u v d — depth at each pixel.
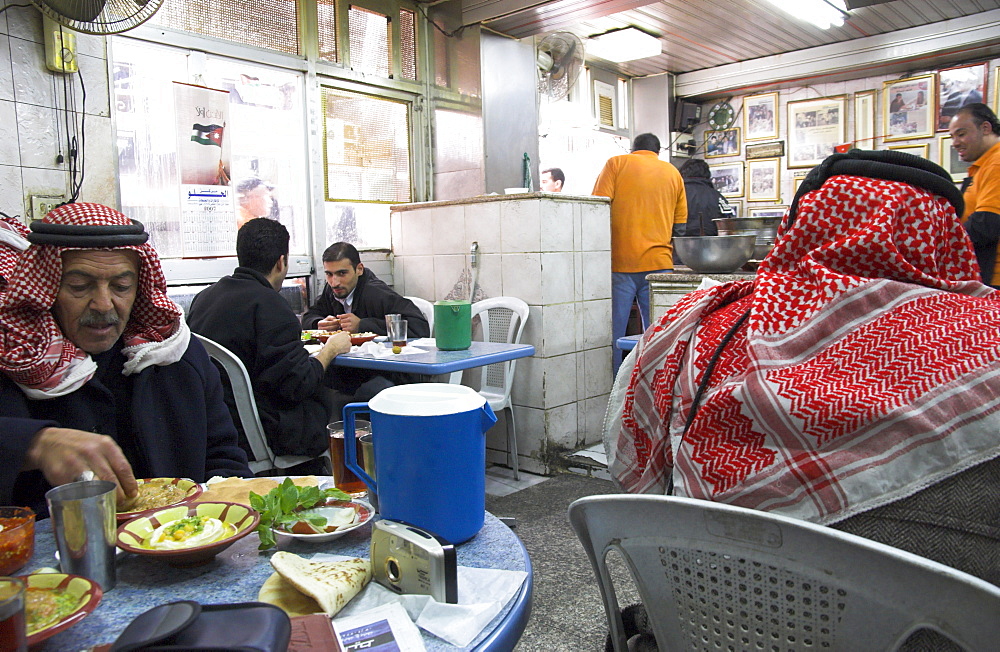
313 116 4.02
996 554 0.69
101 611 0.79
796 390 0.76
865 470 0.72
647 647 0.95
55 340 1.34
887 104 6.32
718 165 7.28
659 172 4.11
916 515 0.70
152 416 1.47
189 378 1.53
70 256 1.30
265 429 2.45
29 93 2.90
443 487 0.93
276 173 3.90
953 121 3.54
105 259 1.32
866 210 0.86
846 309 0.81
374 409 0.96
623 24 5.60
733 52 6.43
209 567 0.90
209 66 3.56
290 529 0.95
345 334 2.89
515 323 3.57
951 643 0.65
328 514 1.03
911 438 0.71
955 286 0.85
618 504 0.82
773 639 0.74
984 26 5.45
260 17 3.75
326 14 4.07
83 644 0.72
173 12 3.38
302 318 4.04
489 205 3.71
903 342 0.77
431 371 2.54
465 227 3.85
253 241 2.60
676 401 0.92
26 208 2.91
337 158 4.18
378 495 0.97
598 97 6.71
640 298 4.24
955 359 0.73
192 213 3.50
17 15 2.86
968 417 0.70
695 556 0.78
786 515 0.75
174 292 3.46
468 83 4.48
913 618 0.64
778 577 0.72
